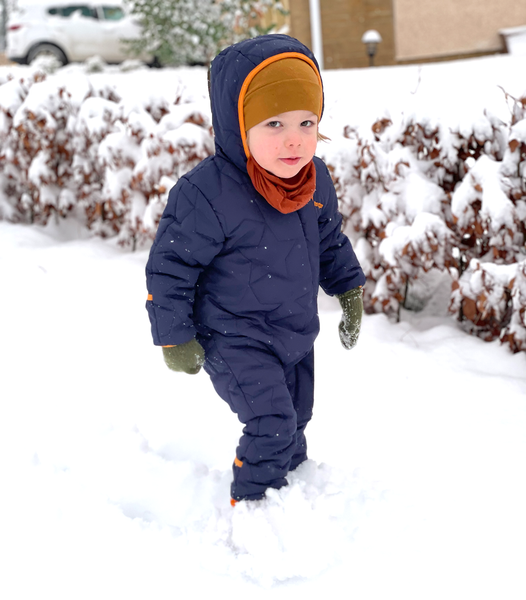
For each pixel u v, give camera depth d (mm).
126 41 12023
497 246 3355
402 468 2422
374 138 3783
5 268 4336
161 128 4457
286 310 2037
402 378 3100
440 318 3824
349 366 3223
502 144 3480
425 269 3504
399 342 3457
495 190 3305
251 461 2018
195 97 4656
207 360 2090
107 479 2359
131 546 1966
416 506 2141
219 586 1815
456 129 3482
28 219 5605
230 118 1901
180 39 11352
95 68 12938
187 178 1955
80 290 4086
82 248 4824
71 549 1959
